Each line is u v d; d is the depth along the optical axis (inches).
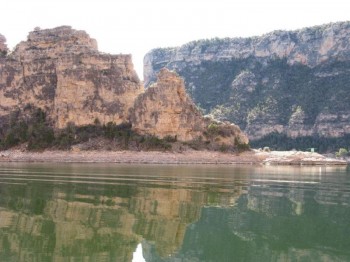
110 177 2721.5
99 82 5885.8
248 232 1316.4
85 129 5748.0
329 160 5748.0
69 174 2874.0
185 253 1114.7
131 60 6151.6
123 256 1072.8
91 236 1222.9
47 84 6166.3
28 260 1011.9
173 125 5575.8
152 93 5659.5
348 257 1093.8
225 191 2142.0
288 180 2844.5
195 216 1512.1
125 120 5807.1
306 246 1181.1
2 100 6250.0
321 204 1800.0
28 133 5836.6
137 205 1669.5
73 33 6245.1
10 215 1424.7
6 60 6348.4
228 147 5565.9
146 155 5216.5
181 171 3476.9
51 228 1284.4
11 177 2564.0
